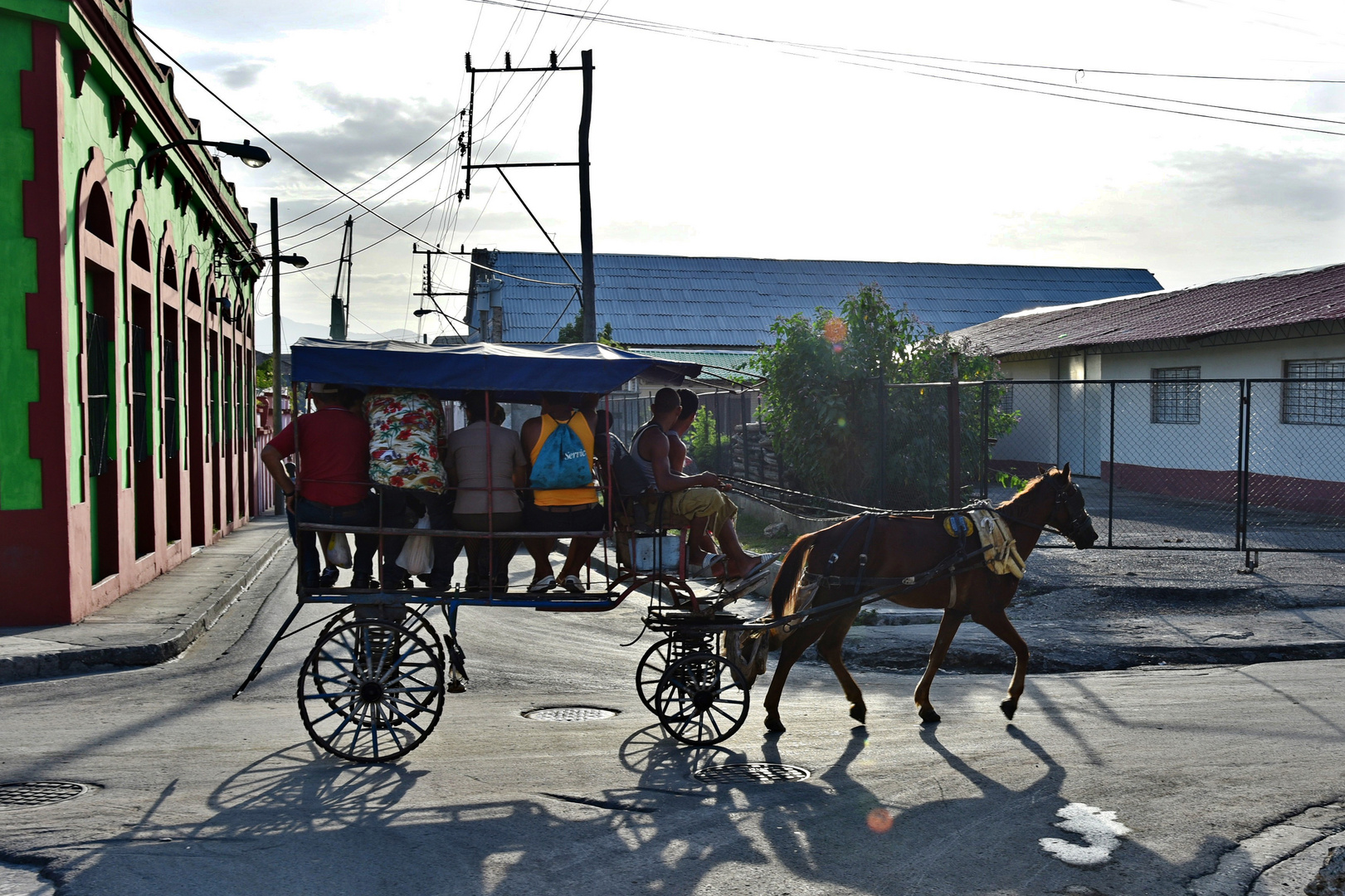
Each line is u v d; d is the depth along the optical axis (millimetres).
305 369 7008
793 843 5688
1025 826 5914
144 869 5242
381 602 7344
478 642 11641
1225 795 6418
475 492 7480
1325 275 24547
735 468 24625
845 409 19062
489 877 5223
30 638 10641
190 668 10180
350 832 5797
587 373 7238
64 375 11469
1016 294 51750
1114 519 20125
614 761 7211
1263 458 22125
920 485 19156
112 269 13398
